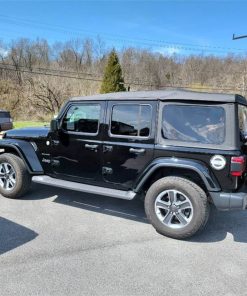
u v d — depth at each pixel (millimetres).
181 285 3027
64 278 3088
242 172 3814
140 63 55500
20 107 40031
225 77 48938
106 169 4555
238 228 4434
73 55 55969
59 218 4609
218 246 3861
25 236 3984
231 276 3199
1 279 3043
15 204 5141
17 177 5254
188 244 3898
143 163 4234
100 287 2963
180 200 4012
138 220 4609
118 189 4543
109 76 34844
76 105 4809
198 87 48500
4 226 4273
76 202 5301
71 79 41781
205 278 3154
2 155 5402
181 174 4168
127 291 2916
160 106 4164
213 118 3896
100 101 4598
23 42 57656
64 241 3875
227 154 3758
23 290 2885
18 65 51750
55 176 5105
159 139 4133
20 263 3336
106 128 4516
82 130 4754
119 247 3764
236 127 3795
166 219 4055
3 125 18203
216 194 3830
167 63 56250
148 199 4141
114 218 4668
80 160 4777
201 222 3885
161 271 3264
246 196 3820
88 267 3299
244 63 48125
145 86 50594
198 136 3955
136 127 4309
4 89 42344
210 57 53875
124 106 4406
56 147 4988
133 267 3326
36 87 38500
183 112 4051
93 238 3984
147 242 3920
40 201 5309
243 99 4172
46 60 57375
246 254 3672
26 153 5230
